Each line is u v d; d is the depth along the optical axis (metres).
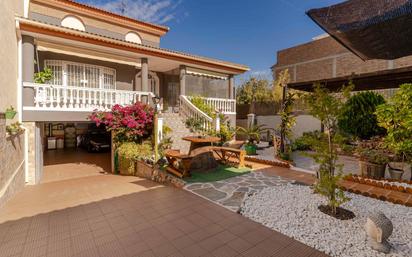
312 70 20.36
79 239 3.51
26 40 7.76
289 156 9.18
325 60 19.38
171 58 11.75
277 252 3.18
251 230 3.79
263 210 4.48
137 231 3.76
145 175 7.61
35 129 7.71
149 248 3.26
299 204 4.71
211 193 5.58
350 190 5.52
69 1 12.23
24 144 7.30
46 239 3.51
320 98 4.22
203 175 7.16
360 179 6.08
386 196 5.01
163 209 4.67
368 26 6.12
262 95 20.64
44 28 7.90
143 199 5.27
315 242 3.37
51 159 11.79
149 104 10.25
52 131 15.42
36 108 7.74
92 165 10.41
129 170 8.26
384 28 6.09
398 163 6.29
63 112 8.32
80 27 12.91
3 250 3.22
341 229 3.69
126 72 12.52
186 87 13.45
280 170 7.86
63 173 8.92
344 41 7.32
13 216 4.39
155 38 16.02
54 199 5.43
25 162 7.37
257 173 7.44
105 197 5.48
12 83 6.77
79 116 8.70
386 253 3.07
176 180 6.46
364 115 9.90
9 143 5.59
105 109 9.33
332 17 6.33
